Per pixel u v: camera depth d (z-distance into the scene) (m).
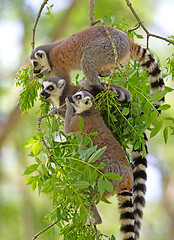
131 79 9.41
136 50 10.37
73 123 9.35
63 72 10.99
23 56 19.22
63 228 8.33
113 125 9.24
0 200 19.80
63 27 21.36
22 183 19.95
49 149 7.93
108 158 8.81
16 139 19.56
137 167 9.14
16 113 19.27
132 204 8.76
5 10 21.58
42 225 19.50
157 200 25.09
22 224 19.70
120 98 8.93
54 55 10.96
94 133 7.78
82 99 9.30
